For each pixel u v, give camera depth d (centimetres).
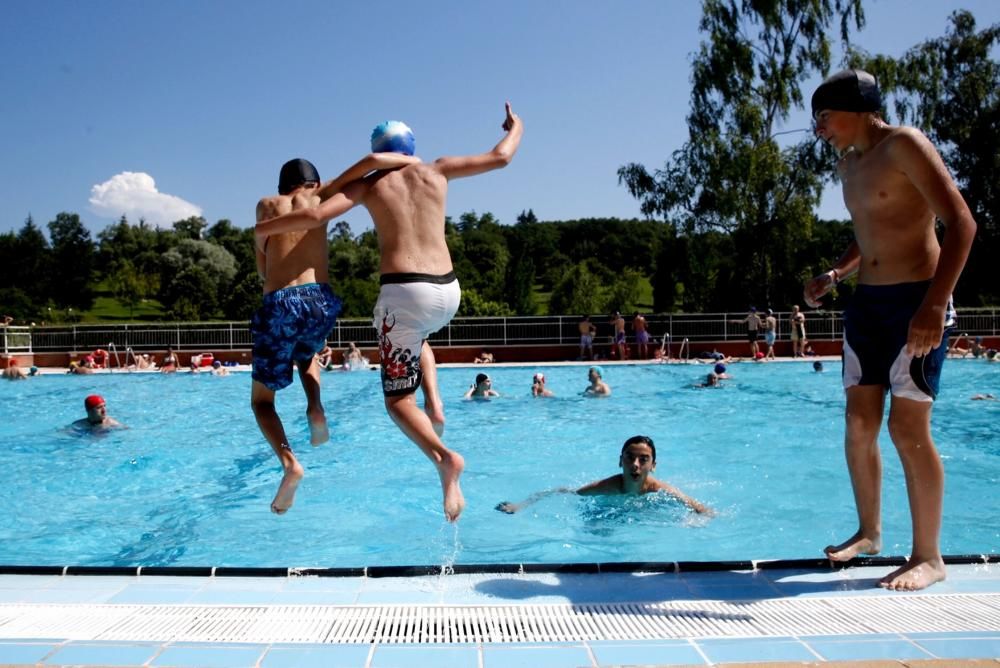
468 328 2377
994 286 3288
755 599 338
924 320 342
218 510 655
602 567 381
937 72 3020
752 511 620
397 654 277
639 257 8425
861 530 401
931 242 369
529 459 860
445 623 307
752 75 2814
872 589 353
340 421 1175
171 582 364
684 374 1864
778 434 1004
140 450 944
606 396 1435
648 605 330
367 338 2339
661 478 741
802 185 2823
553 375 1908
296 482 362
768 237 2881
